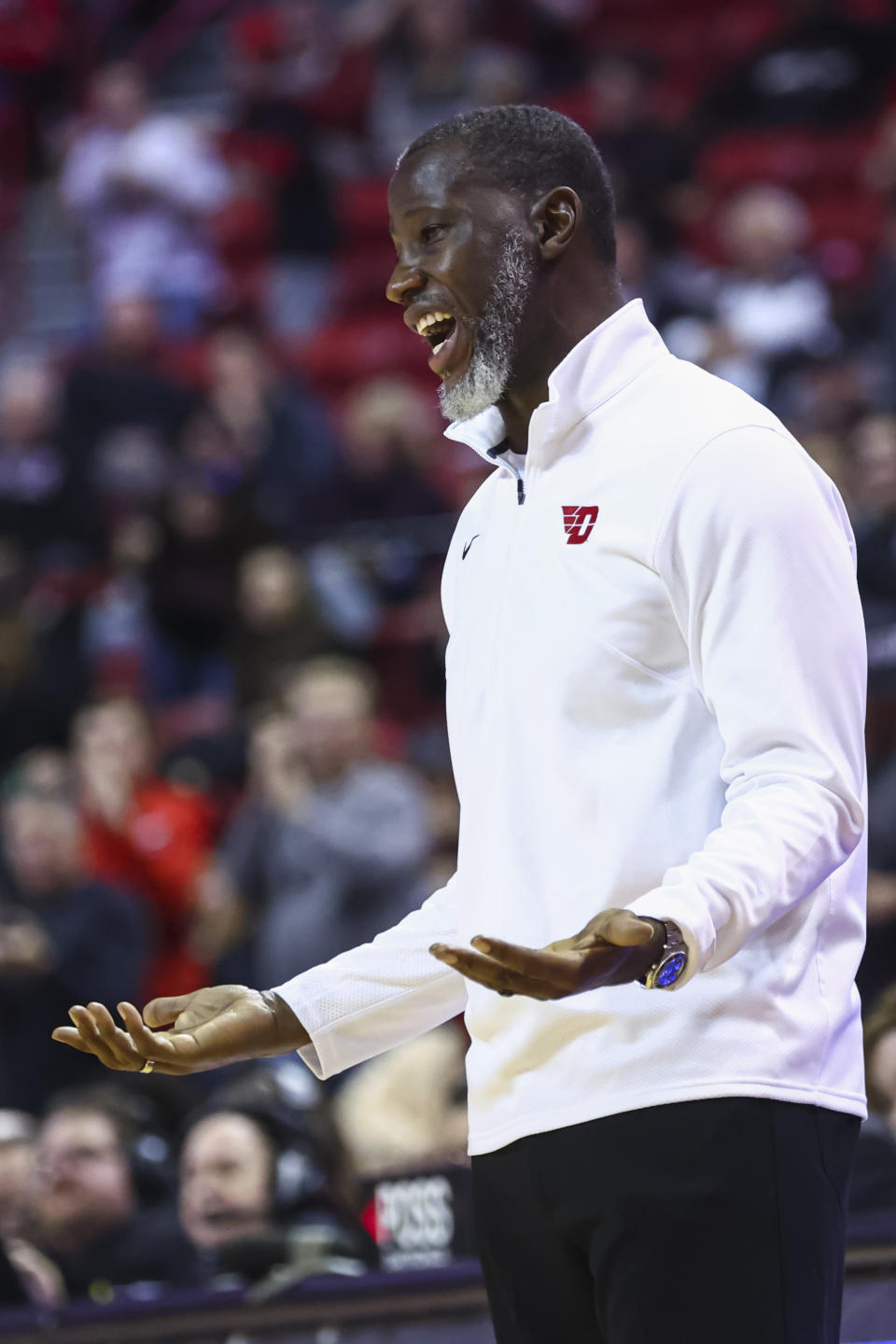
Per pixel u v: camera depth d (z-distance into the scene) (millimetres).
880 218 29734
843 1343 7348
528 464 5555
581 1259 5098
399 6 34688
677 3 35375
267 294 32531
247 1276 9453
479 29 34938
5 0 38156
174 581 23828
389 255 33344
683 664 5184
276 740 18953
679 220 29531
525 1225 5160
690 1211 4828
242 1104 11188
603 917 4527
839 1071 5094
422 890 17531
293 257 33031
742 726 4957
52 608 24781
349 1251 9500
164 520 24047
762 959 5012
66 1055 17016
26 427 27422
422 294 5645
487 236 5539
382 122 34688
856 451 19891
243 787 21281
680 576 5121
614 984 4516
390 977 5812
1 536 25844
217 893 18422
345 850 17516
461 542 5969
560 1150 5023
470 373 5574
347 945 17312
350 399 30500
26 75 38000
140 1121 12484
